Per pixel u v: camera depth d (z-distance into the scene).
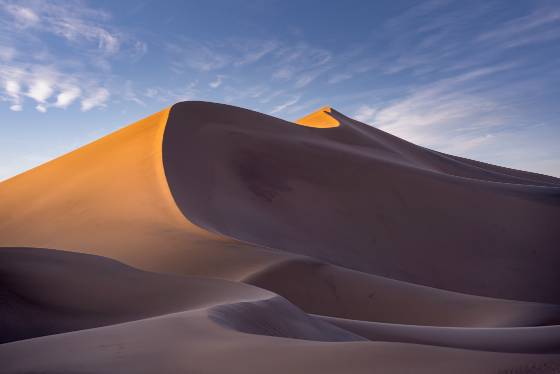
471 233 41.66
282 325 9.32
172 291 12.69
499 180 81.69
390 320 19.44
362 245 36.66
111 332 6.65
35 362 5.43
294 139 48.06
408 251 38.09
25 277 12.60
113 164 38.19
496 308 19.61
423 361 5.02
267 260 20.91
